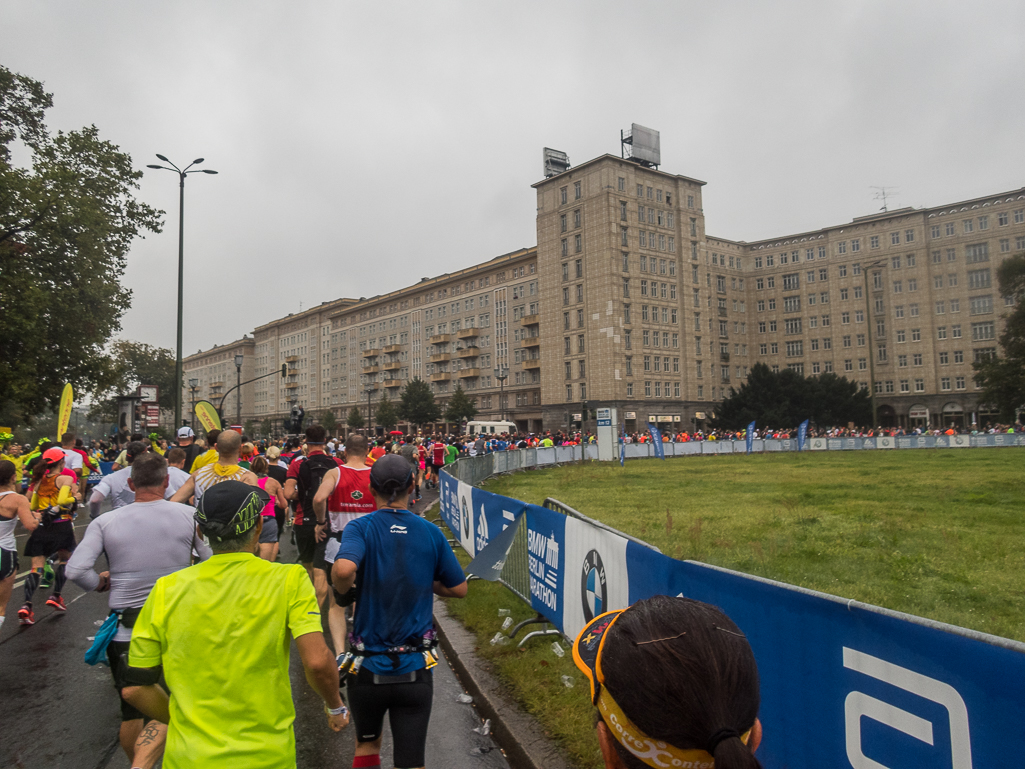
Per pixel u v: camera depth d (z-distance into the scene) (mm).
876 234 81125
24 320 22312
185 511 3664
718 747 884
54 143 25875
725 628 1025
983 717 1758
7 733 4312
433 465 22875
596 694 1104
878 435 51375
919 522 11586
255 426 132875
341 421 111312
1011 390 49625
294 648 6172
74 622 7160
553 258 74312
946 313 77125
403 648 2900
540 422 78750
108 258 27141
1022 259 51094
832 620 2373
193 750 2021
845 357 82438
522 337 79938
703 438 51438
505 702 4453
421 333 95438
